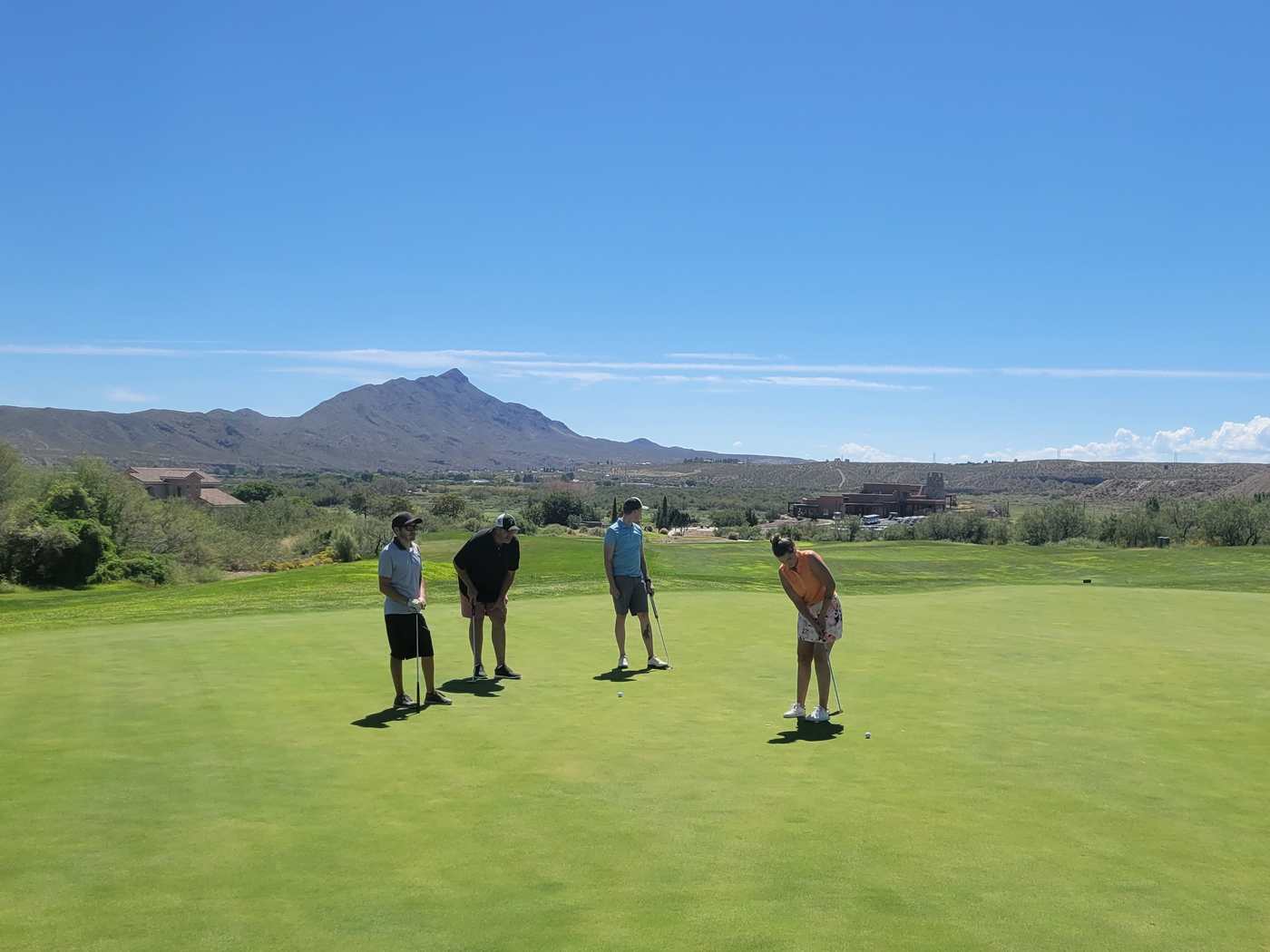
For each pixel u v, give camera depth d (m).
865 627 16.06
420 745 8.23
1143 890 5.16
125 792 6.88
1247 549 41.97
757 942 4.52
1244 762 7.75
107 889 5.16
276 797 6.78
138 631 15.96
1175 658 12.83
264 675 11.66
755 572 31.20
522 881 5.27
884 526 101.88
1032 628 15.86
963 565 36.84
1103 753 7.99
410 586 9.86
